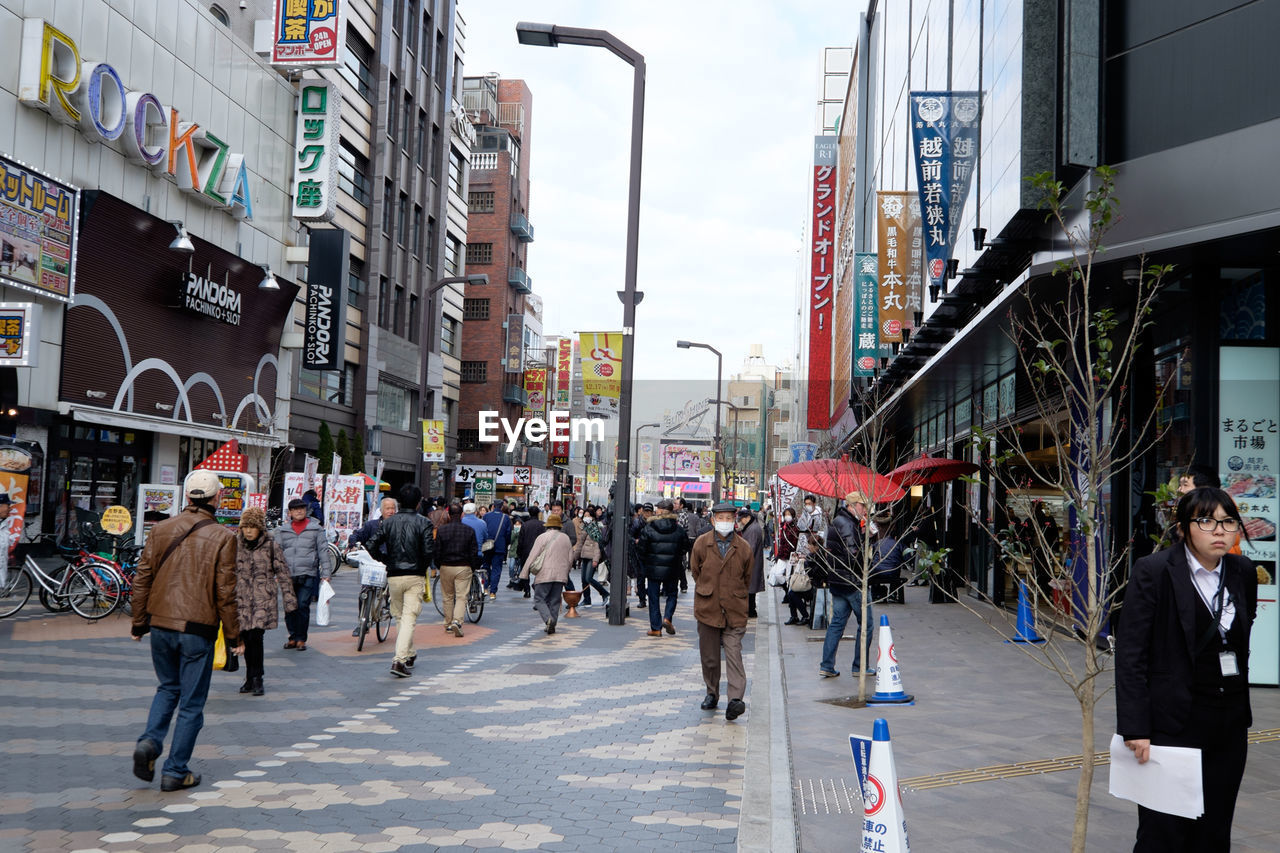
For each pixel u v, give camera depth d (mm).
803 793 6398
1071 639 14305
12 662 10375
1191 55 10844
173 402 22094
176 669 6266
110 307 19688
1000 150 14594
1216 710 4020
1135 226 10859
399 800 6031
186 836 5238
